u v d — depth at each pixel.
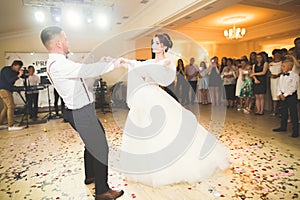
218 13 6.47
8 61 6.70
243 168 2.30
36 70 6.93
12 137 4.03
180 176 2.03
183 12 3.90
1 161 2.84
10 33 6.59
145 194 1.92
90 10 5.19
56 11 4.85
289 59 3.53
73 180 2.26
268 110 5.55
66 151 3.16
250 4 5.07
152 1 4.64
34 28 6.66
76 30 7.04
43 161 2.80
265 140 3.21
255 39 8.75
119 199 1.85
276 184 1.98
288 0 5.00
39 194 2.00
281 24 7.39
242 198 1.78
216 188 1.95
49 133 4.26
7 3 4.30
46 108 6.88
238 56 9.93
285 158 2.54
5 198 1.94
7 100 4.65
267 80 5.44
